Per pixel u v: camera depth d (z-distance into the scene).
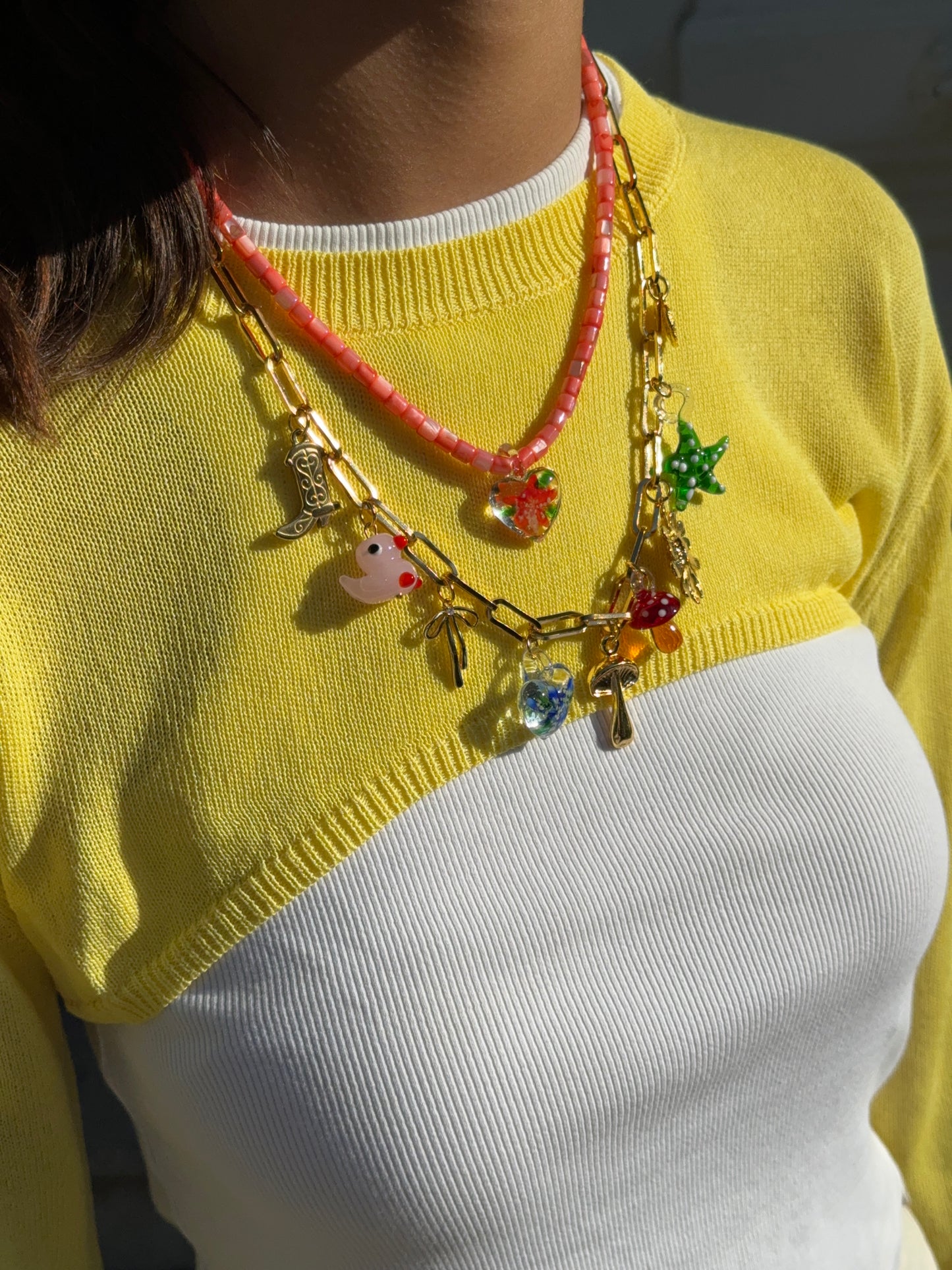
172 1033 0.71
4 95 0.64
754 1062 0.77
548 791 0.71
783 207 0.85
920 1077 1.10
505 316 0.72
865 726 0.80
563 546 0.73
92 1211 0.85
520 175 0.73
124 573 0.65
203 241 0.65
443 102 0.68
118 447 0.65
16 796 0.67
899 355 0.88
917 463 0.96
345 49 0.66
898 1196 1.01
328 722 0.67
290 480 0.67
